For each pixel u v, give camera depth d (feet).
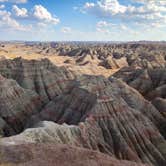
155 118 273.75
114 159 133.08
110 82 295.28
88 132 204.13
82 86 277.03
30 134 168.14
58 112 266.77
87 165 119.85
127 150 207.21
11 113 289.53
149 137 231.30
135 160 203.72
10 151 126.21
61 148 135.03
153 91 365.40
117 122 226.99
